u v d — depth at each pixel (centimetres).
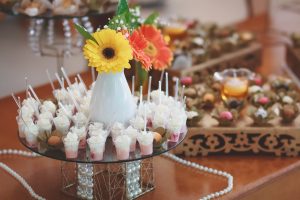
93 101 122
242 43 203
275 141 144
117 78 120
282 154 145
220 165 141
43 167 140
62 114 122
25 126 119
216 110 147
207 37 209
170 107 127
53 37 212
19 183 134
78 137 116
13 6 163
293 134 143
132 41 120
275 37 251
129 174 124
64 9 159
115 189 128
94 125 119
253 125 144
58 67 186
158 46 136
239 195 131
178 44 193
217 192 130
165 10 277
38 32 203
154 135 116
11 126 161
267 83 168
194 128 142
